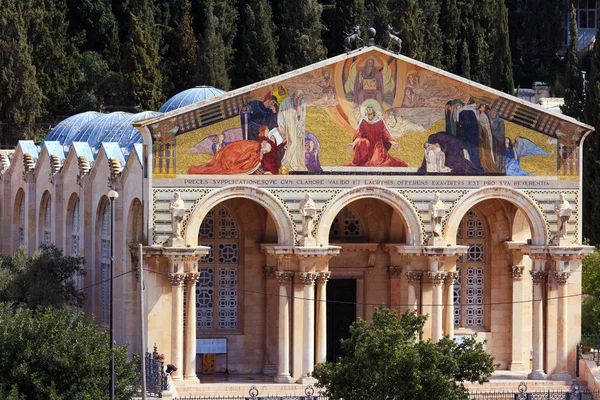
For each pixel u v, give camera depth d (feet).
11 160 399.65
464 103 314.35
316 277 306.35
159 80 501.97
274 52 505.66
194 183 299.17
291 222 305.12
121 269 314.35
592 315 349.82
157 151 296.51
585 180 400.06
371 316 331.36
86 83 522.06
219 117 300.81
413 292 313.53
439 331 311.88
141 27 504.84
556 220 317.83
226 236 325.62
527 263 333.62
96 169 331.57
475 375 259.60
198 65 508.12
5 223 397.80
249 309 325.62
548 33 577.84
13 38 480.64
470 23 532.73
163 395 273.75
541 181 317.83
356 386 256.52
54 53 507.71
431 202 312.50
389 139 310.65
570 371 317.01
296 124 305.94
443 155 313.32
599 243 395.55
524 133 317.01
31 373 248.32
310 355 306.14
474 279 337.72
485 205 335.88
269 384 304.30
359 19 510.58
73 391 248.73
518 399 289.74
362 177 309.22
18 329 252.83
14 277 324.60
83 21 538.47
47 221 369.91
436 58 514.27
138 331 310.86
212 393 298.97
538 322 317.83
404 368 252.01
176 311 297.33
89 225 337.93
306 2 508.12
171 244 296.30
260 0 510.17
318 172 306.96
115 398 252.01
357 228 333.62
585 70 579.89
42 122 508.53
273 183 304.50
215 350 323.16
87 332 254.68
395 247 324.39
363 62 309.22
